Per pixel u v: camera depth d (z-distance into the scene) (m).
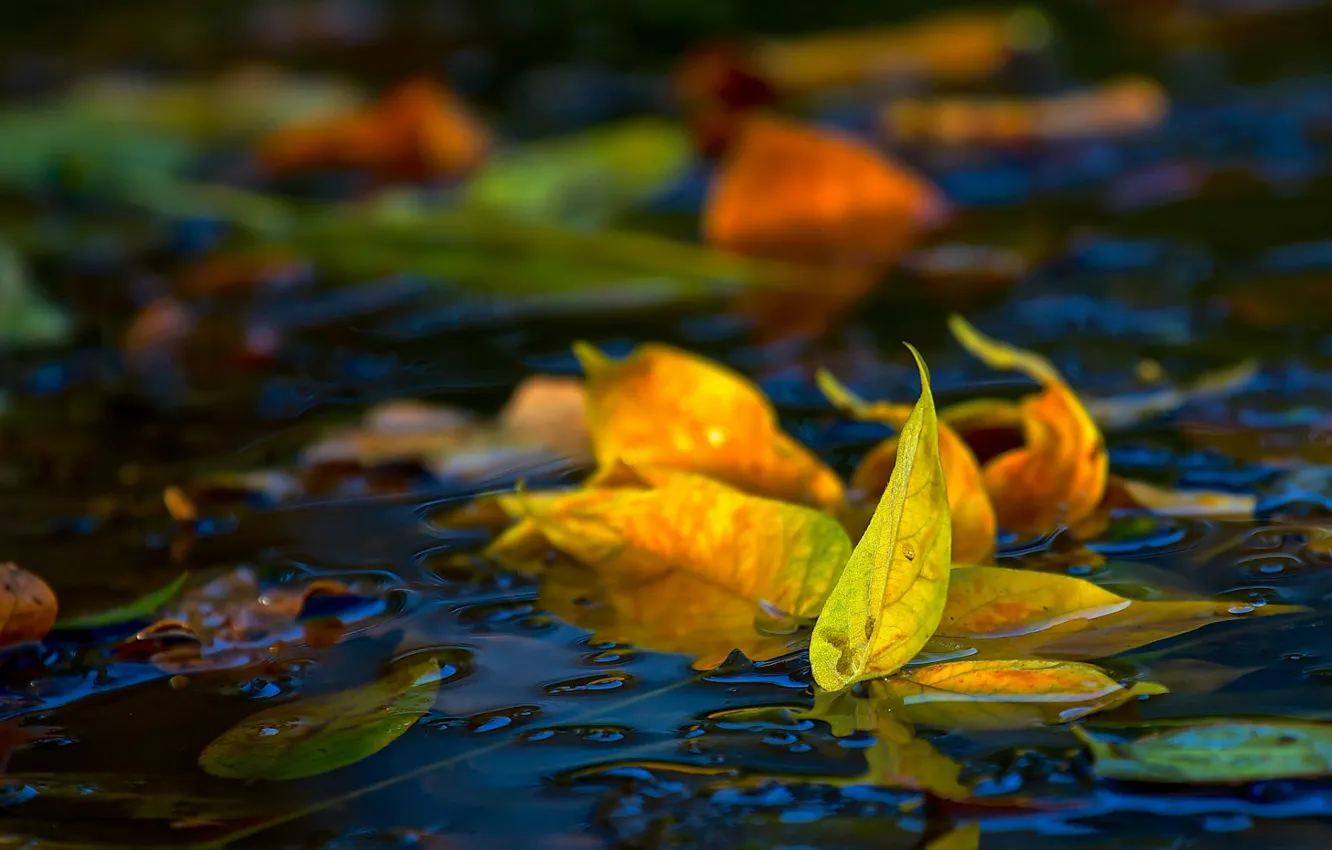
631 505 1.04
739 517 1.04
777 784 0.99
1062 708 1.01
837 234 1.44
